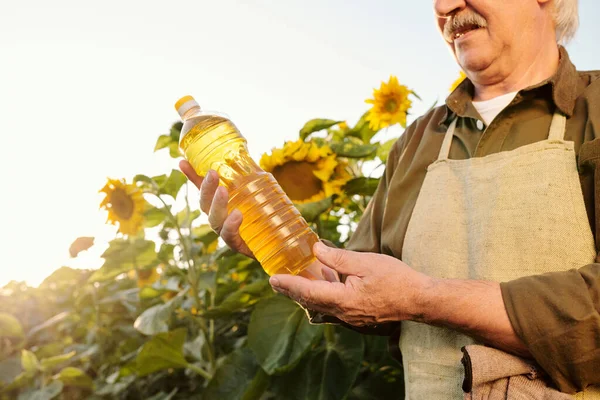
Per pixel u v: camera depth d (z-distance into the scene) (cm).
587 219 129
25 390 387
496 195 139
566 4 157
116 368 407
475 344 136
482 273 136
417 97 297
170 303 282
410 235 153
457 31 159
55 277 457
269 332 223
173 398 330
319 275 142
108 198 312
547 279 117
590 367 111
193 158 148
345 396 212
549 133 139
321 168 236
